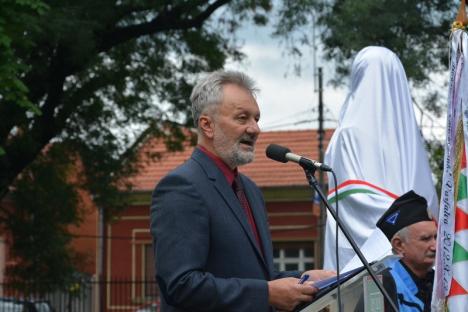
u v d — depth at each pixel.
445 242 4.91
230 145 4.75
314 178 4.78
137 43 22.55
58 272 24.34
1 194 21.47
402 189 6.88
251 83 4.88
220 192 4.73
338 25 16.08
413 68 15.68
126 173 23.53
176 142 23.81
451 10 16.31
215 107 4.79
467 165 4.98
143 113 23.17
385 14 15.70
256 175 37.91
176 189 4.66
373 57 7.25
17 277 24.47
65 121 22.11
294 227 36.97
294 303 4.51
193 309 4.51
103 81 22.28
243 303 4.47
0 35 16.22
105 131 23.12
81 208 24.61
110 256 38.22
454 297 4.85
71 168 23.88
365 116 7.08
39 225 23.73
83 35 18.45
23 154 21.22
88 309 27.64
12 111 20.27
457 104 5.05
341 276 4.64
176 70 23.00
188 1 19.84
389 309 5.11
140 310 30.94
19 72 16.94
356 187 6.86
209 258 4.65
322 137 29.19
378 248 6.24
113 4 19.45
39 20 17.14
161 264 4.56
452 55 5.12
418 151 7.07
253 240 4.75
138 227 38.06
